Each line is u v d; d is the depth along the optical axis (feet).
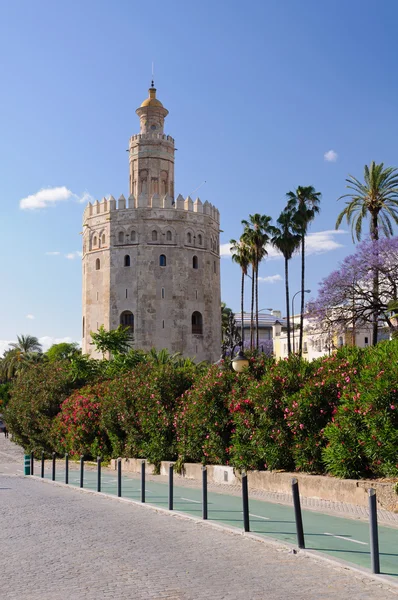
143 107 265.54
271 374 64.64
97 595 27.76
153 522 47.47
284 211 190.70
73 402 117.60
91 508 56.54
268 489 62.08
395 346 57.67
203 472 47.06
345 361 62.49
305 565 32.65
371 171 147.95
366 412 50.14
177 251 239.71
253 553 35.73
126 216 239.71
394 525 42.29
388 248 144.97
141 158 260.01
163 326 234.79
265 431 63.72
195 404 75.51
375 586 28.45
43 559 35.60
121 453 98.17
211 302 248.52
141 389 90.43
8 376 342.03
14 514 53.88
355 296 155.84
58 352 366.84
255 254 207.92
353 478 53.11
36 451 134.92
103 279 241.35
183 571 31.94
